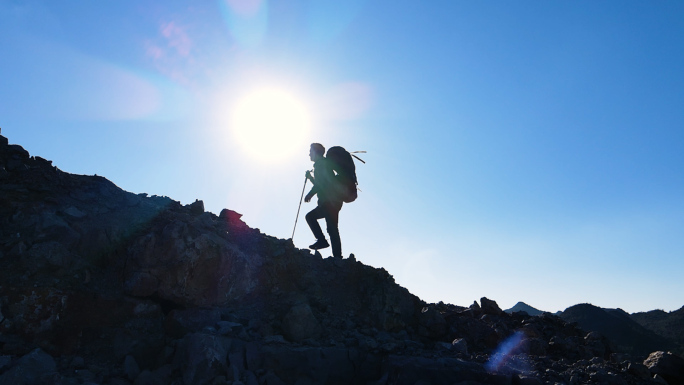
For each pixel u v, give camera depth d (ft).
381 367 22.90
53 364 18.65
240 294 25.45
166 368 20.66
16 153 27.66
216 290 24.48
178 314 22.97
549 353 27.27
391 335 26.89
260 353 21.59
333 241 32.09
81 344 20.45
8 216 23.22
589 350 27.89
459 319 28.91
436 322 28.04
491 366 22.40
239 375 20.52
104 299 21.81
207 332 21.68
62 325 20.17
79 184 27.30
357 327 26.50
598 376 22.31
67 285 21.09
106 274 23.29
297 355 21.81
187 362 20.34
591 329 73.20
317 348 22.47
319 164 31.50
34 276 20.75
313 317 24.66
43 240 22.41
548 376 22.11
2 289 19.57
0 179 25.25
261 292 26.40
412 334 28.02
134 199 27.71
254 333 23.02
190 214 28.99
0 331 18.81
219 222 28.81
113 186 28.55
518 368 23.07
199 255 24.16
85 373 18.90
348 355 22.85
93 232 24.00
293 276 28.58
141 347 21.34
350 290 29.48
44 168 27.61
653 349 63.62
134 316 22.33
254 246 28.43
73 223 24.00
